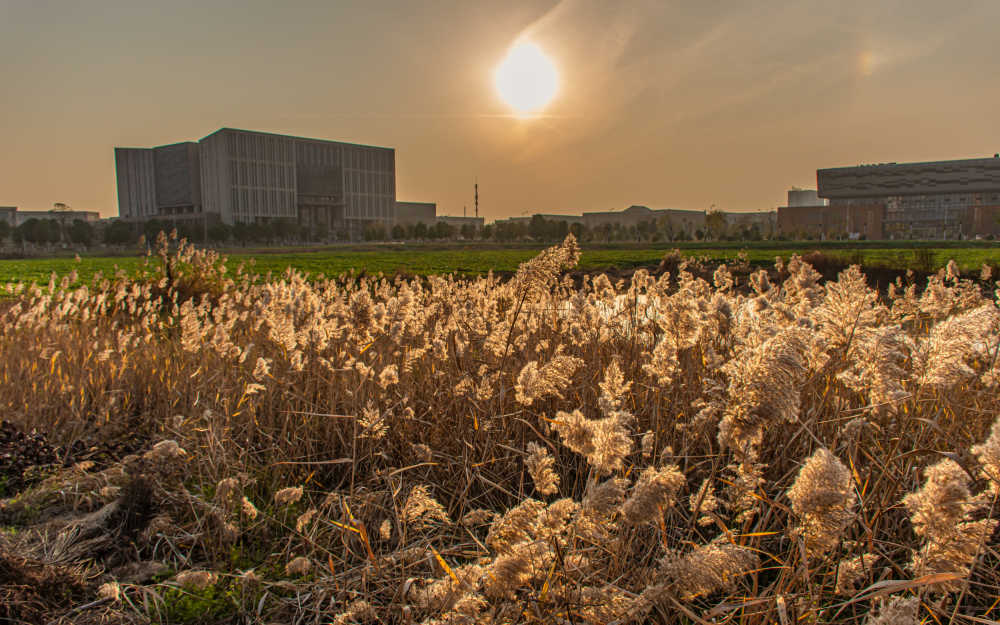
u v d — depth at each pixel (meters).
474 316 4.83
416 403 4.46
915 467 2.69
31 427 4.95
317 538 3.23
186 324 4.84
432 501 2.68
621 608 1.79
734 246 98.94
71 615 2.64
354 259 70.12
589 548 2.21
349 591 2.66
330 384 4.52
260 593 2.86
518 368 4.39
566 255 3.78
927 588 1.78
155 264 14.23
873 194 183.88
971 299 5.64
